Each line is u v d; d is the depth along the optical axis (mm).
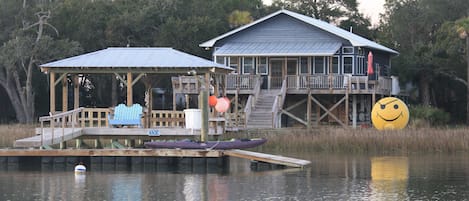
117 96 161625
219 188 74750
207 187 75375
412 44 170750
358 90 131125
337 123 135500
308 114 132000
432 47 158375
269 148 107625
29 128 115625
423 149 104125
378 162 93812
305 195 70750
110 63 99562
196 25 152875
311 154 102750
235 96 129625
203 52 154750
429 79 160250
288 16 138875
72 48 149375
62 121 93812
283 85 130625
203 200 68688
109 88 162875
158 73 101688
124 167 89625
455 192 72000
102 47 156625
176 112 100500
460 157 98938
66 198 70000
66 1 161000
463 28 145875
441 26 158500
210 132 96438
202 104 92562
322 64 136375
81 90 164250
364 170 86375
